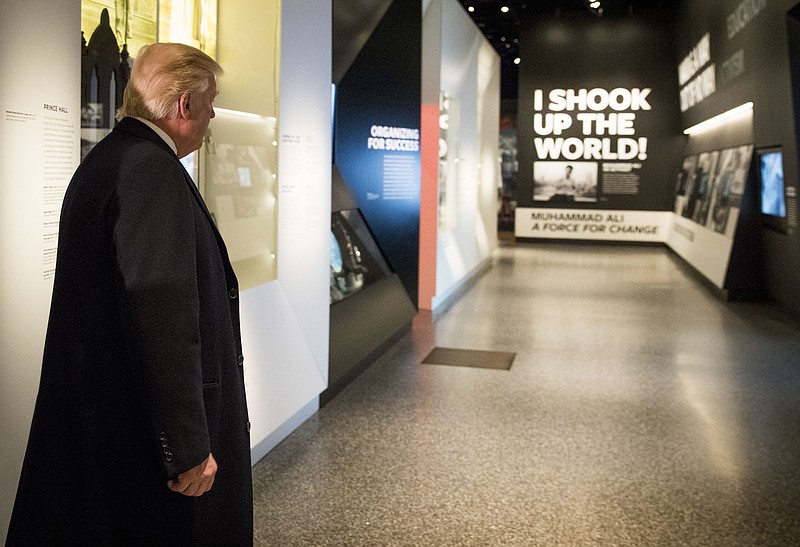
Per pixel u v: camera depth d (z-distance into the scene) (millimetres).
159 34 3152
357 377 5789
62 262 1787
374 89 6359
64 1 2438
